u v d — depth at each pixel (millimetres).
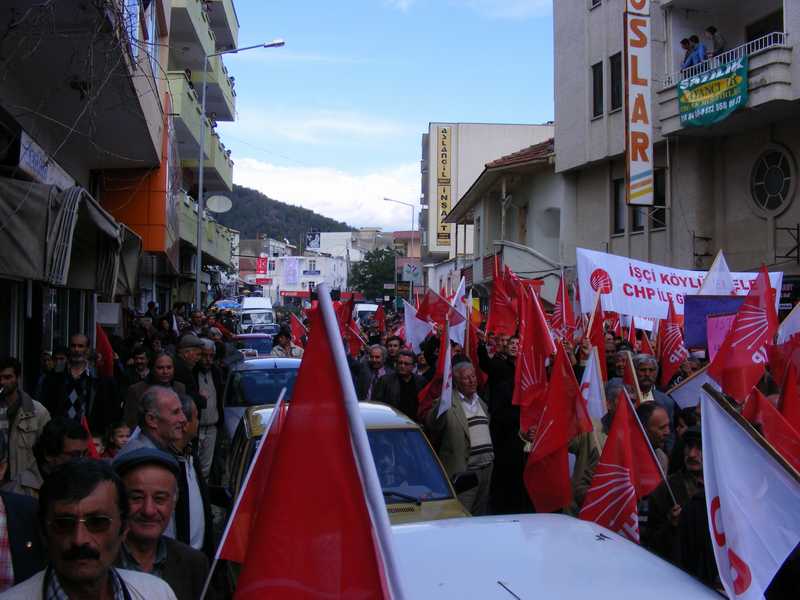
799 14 16078
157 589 2553
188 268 31828
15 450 5879
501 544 3764
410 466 5938
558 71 24953
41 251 6516
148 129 13156
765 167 18156
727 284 10227
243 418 7387
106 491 2400
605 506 5027
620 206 22844
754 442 3670
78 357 8367
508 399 7742
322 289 2082
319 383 2025
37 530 3281
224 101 33562
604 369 8875
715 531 3732
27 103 10898
